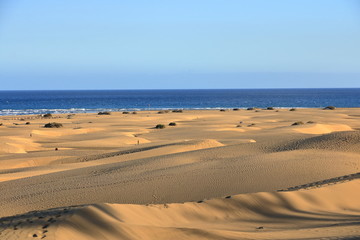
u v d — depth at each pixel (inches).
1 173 1509.6
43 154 1881.2
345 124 3272.6
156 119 3814.0
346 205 932.6
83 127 3120.1
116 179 1160.2
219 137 2508.6
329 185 1021.8
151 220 684.7
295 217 802.8
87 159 1782.7
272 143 1823.3
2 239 507.2
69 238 530.0
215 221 759.1
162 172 1214.9
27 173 1440.7
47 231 538.9
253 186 1071.6
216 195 997.2
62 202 944.3
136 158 1710.1
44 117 4271.7
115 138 2440.9
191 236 597.9
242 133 2650.1
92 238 549.0
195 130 2844.5
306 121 3526.1
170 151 1831.9
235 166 1254.3
